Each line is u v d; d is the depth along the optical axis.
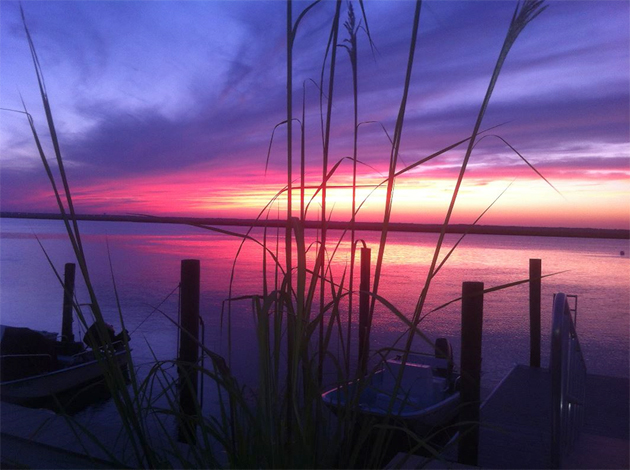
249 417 1.54
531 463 3.71
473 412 3.62
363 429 1.54
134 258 32.12
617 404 5.11
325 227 1.59
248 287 18.44
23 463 2.29
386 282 21.61
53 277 21.27
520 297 19.66
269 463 1.41
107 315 13.38
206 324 11.02
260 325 1.39
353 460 1.51
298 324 1.37
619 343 12.23
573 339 3.06
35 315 13.96
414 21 1.39
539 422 4.61
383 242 1.48
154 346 9.87
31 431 2.70
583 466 2.73
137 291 18.02
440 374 6.41
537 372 6.61
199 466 1.65
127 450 2.40
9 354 7.23
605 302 18.55
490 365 10.34
